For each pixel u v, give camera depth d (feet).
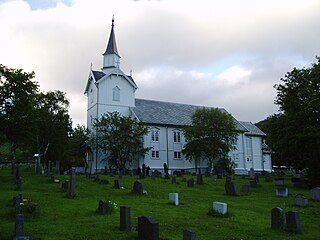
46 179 108.27
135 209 60.18
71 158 178.40
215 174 158.71
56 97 159.33
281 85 117.50
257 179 130.00
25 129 115.85
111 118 171.22
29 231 43.27
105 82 190.49
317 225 51.98
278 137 115.34
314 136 101.96
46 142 163.22
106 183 99.76
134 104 197.47
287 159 122.72
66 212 56.08
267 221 53.47
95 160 175.01
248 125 231.91
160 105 209.97
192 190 93.66
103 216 52.75
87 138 173.27
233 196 84.02
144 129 171.83
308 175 109.50
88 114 199.31
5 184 96.27
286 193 84.23
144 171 144.05
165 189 93.09
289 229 46.52
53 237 40.68
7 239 39.52
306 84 112.68
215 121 175.83
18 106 111.55
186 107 219.61
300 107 110.42
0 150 217.15
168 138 192.44
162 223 49.24
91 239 40.09
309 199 77.77
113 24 206.28
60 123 159.02
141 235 39.04
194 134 176.65
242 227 48.39
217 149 174.29
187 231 36.50
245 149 214.69
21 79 111.14
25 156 194.29
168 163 188.75
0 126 111.24
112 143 165.99
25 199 64.75
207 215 56.39
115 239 40.09
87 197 74.64
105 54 200.44
